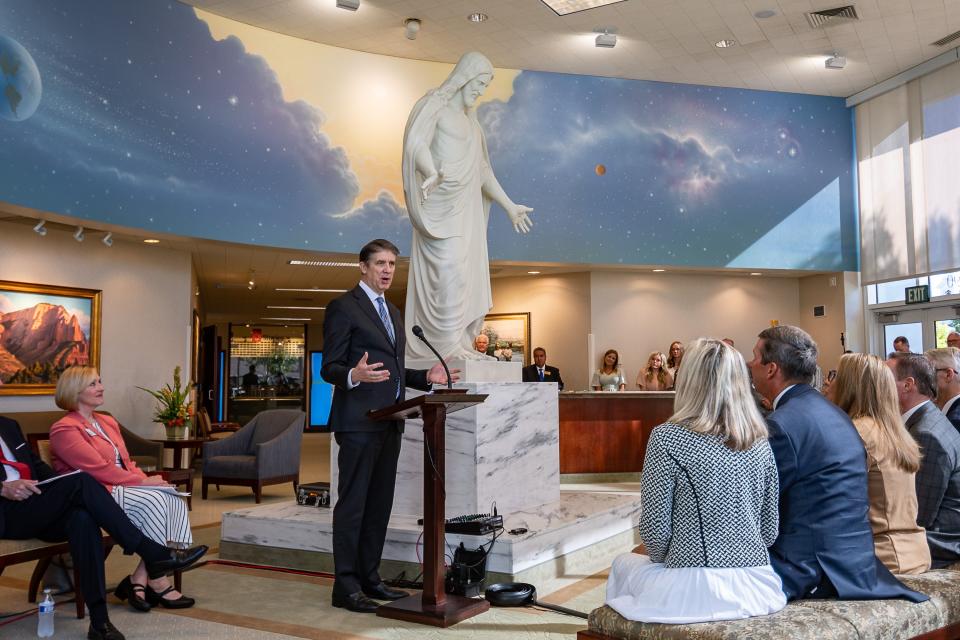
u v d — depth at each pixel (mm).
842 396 2992
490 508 4566
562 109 11258
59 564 4121
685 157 11617
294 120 9891
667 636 2266
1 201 7074
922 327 11242
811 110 12047
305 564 4527
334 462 4980
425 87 10703
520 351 12758
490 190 5535
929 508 3088
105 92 8141
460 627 3408
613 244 11328
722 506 2318
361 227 10281
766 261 11773
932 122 10797
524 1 9062
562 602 3840
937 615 2506
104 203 8102
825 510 2479
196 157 9039
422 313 5164
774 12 9320
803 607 2391
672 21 9570
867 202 11867
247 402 22281
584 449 8586
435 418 3543
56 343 8797
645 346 12398
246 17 9414
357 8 8992
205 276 13328
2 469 3596
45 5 7527
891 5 9109
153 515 3803
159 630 3379
